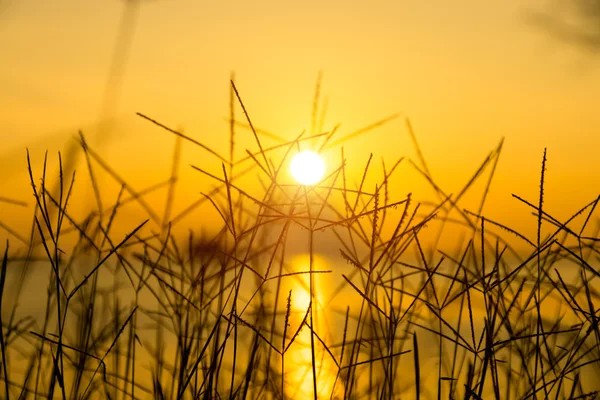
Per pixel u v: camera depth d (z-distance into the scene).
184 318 1.30
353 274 1.25
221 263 1.22
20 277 1.27
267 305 1.31
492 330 1.16
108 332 1.31
